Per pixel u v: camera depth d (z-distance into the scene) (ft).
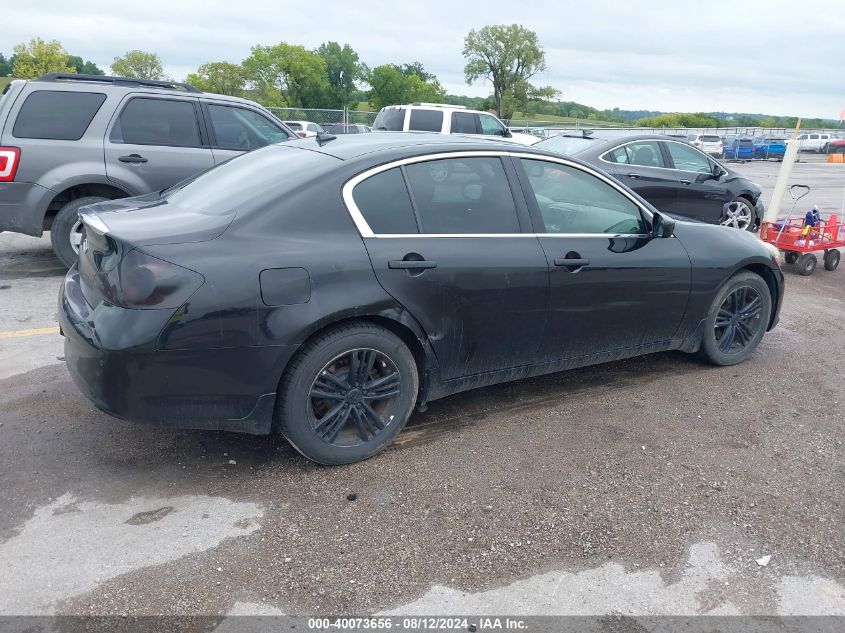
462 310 11.94
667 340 15.26
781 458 12.46
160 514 10.11
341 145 12.53
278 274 10.23
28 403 13.46
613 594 8.82
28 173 21.63
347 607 8.41
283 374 10.70
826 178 89.20
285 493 10.76
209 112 24.61
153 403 9.96
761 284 16.46
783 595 8.96
